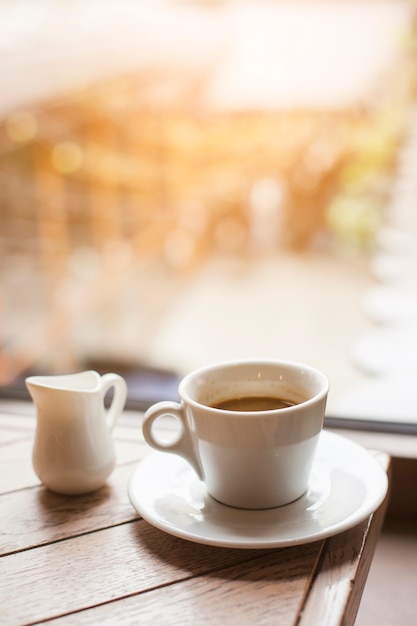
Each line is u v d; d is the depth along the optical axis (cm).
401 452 71
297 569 46
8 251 348
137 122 402
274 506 52
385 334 268
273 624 41
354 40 405
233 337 312
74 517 54
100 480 58
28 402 83
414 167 411
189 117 430
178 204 443
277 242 451
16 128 309
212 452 51
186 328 328
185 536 48
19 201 344
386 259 361
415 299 306
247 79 429
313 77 420
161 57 365
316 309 328
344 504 51
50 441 57
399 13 390
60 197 359
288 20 407
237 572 46
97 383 60
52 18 265
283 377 58
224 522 50
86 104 334
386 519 75
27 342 294
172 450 54
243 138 443
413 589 68
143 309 355
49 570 47
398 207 408
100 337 316
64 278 355
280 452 49
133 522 53
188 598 43
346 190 428
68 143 346
